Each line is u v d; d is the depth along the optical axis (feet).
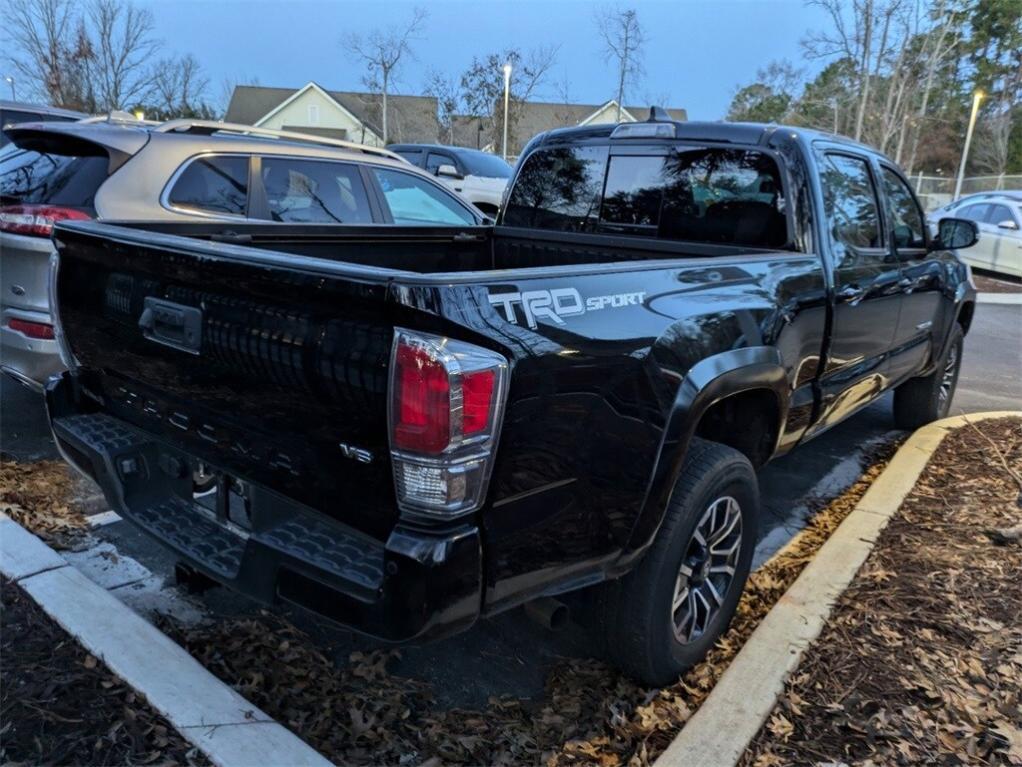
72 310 9.61
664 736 8.62
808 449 18.58
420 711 8.91
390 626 6.51
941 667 9.70
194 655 9.49
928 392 19.04
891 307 14.40
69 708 8.20
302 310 6.84
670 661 9.29
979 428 19.39
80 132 15.60
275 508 7.78
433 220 22.16
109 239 8.62
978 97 92.48
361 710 8.77
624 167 14.03
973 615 10.80
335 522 7.23
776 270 10.59
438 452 6.26
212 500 8.60
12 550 11.05
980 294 49.19
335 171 19.31
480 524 6.68
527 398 6.75
